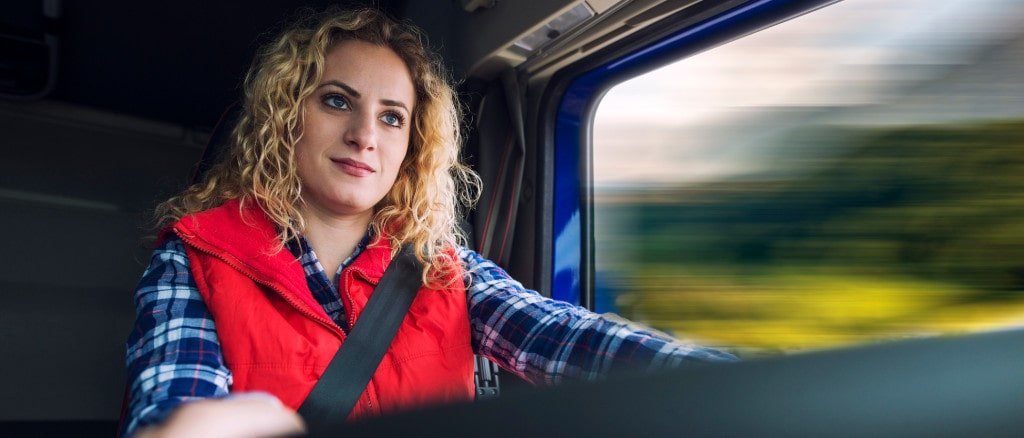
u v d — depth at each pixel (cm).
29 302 238
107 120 260
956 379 26
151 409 74
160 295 100
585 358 98
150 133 269
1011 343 27
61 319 243
